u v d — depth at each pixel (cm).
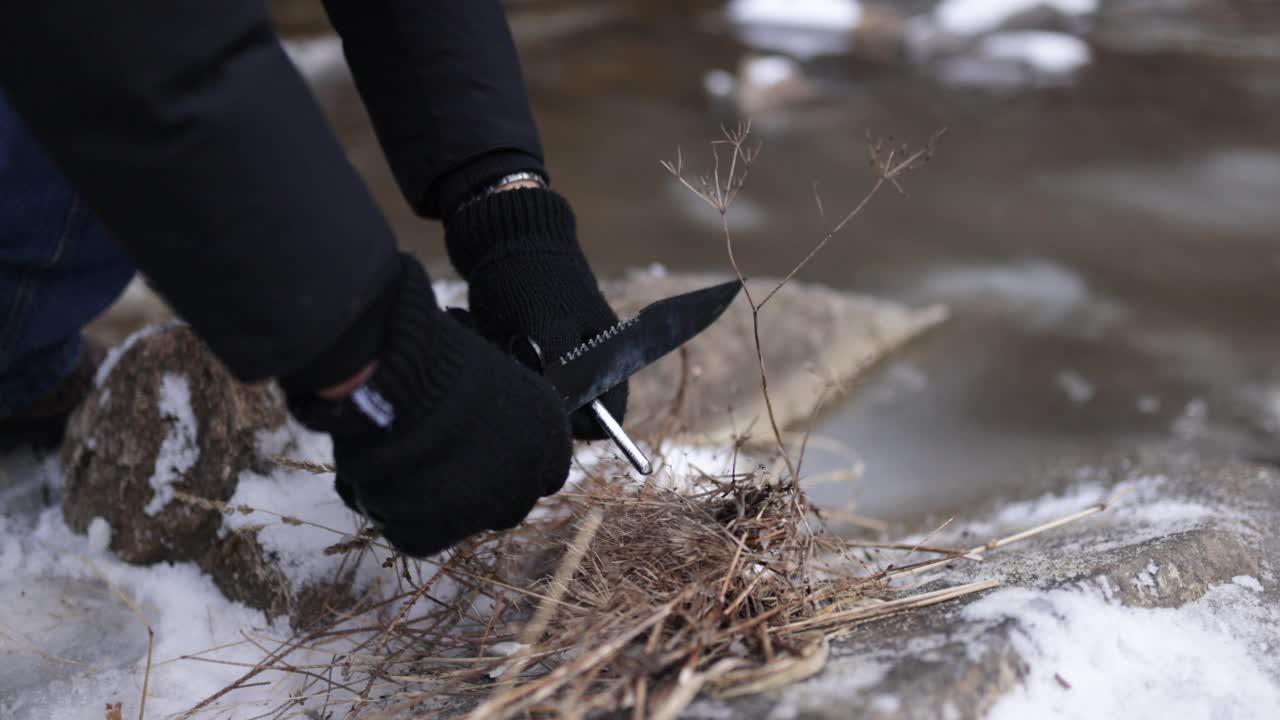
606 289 153
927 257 206
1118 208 231
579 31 432
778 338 153
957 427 146
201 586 109
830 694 76
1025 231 219
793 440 140
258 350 75
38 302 115
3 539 115
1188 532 94
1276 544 98
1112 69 354
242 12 72
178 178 71
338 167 76
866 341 163
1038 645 80
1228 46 379
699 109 317
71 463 117
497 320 100
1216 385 155
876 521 126
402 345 78
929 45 388
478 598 100
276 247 73
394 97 101
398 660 93
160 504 111
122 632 104
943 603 86
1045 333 173
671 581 87
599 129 298
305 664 99
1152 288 191
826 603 90
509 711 77
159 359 112
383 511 82
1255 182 246
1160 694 80
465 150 100
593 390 93
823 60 375
